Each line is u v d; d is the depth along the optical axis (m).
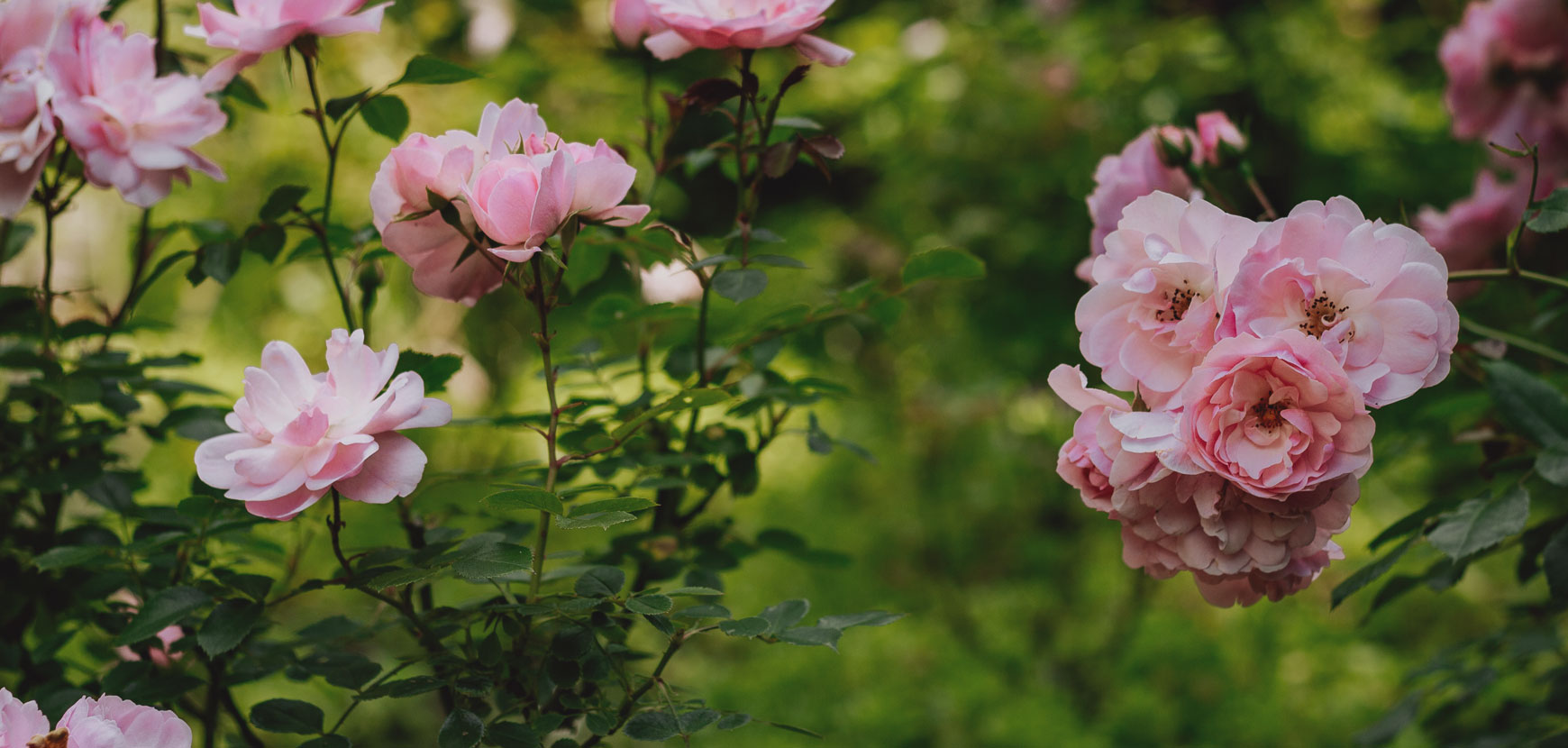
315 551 2.68
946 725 2.78
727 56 1.25
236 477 1.09
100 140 1.20
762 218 5.11
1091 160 3.64
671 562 1.33
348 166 3.85
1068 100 3.70
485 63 3.21
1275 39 3.99
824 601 3.59
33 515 1.35
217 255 1.27
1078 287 3.68
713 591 1.15
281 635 1.47
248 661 1.28
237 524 1.22
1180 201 1.12
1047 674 3.16
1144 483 1.10
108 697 1.12
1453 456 2.02
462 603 1.23
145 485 1.39
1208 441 1.09
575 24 3.53
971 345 3.72
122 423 1.34
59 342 1.33
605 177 1.13
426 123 3.71
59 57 1.19
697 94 1.26
